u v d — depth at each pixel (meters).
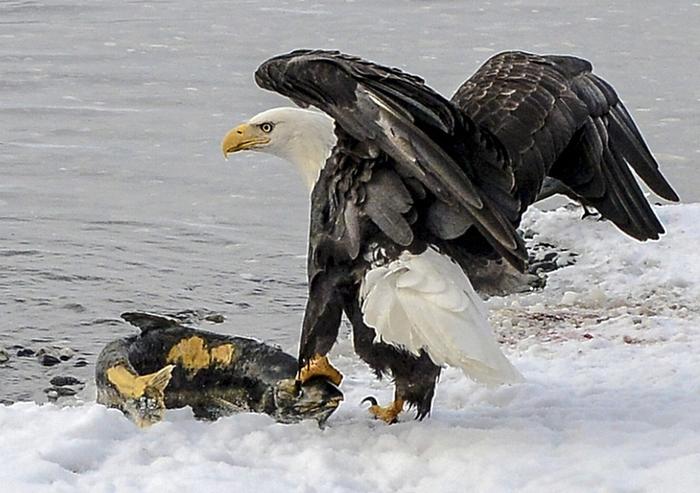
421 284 8.89
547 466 8.89
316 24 41.59
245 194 21.75
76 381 13.21
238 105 29.31
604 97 10.57
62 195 21.52
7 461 8.72
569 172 10.48
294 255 18.31
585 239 17.16
